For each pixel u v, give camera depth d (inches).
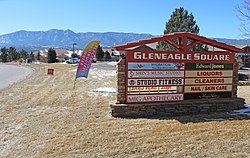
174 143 266.7
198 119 353.1
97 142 277.1
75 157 245.8
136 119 360.5
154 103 381.7
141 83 382.6
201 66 401.7
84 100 521.0
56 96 578.9
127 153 248.8
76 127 331.6
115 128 321.1
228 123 329.4
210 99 406.9
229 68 414.3
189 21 1170.6
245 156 234.1
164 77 389.1
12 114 415.8
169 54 389.1
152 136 288.5
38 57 3622.0
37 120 375.2
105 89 663.1
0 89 725.9
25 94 617.9
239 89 689.0
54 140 289.6
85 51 682.8
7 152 269.4
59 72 1344.7
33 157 251.8
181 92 395.9
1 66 2364.7
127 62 376.8
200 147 255.0
